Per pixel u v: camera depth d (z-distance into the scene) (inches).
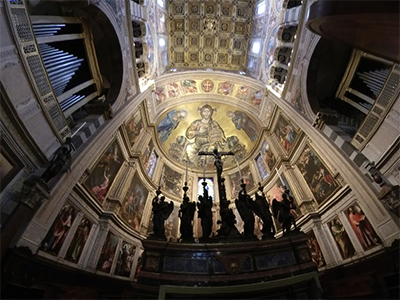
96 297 159.6
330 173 388.5
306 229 410.9
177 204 670.5
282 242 171.0
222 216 219.3
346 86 446.0
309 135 434.6
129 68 518.9
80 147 331.6
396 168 264.1
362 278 164.2
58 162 253.1
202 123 856.9
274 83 625.0
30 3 266.2
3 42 215.8
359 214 315.6
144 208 560.7
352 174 319.3
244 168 746.2
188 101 797.9
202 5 716.7
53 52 329.7
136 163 541.3
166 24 740.0
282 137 589.9
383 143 289.6
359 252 306.0
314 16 121.3
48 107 280.2
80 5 357.1
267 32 631.8
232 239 192.1
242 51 789.9
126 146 523.8
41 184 230.7
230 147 839.1
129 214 484.7
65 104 358.3
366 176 301.4
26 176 241.8
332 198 373.7
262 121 705.0
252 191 657.0
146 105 630.5
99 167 407.2
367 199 290.5
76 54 410.3
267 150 653.9
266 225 204.7
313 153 446.0
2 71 212.8
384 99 293.9
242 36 762.2
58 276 263.3
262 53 674.8
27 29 244.7
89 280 315.6
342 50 435.8
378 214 272.8
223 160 820.0
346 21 106.8
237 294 141.3
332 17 109.0
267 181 593.9
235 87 762.2
